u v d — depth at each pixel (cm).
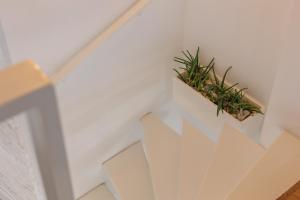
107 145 280
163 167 258
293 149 214
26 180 236
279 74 207
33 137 75
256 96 249
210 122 261
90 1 206
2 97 62
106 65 236
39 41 198
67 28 206
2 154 239
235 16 231
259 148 228
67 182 84
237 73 254
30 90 63
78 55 210
